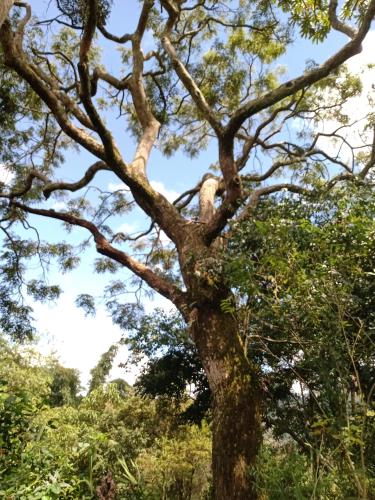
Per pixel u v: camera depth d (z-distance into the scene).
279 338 5.66
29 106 11.67
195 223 8.19
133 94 10.66
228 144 7.43
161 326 9.52
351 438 3.48
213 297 6.70
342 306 4.28
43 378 18.69
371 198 5.42
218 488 5.41
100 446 4.55
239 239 6.22
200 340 6.65
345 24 6.52
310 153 11.13
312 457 4.11
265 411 6.54
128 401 20.94
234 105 12.78
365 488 3.38
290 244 4.59
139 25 10.48
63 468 3.78
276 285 4.71
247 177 10.98
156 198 8.73
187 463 17.08
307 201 6.34
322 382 4.54
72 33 12.25
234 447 5.52
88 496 3.81
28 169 12.44
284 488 4.00
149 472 15.89
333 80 11.32
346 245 4.40
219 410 5.89
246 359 6.30
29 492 3.32
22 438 3.82
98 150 8.51
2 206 11.87
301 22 6.79
